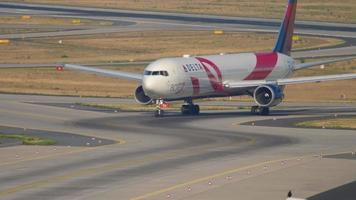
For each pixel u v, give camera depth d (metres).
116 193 163.50
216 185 171.00
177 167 193.25
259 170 188.38
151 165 196.12
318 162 199.00
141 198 158.50
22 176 182.25
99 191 165.75
